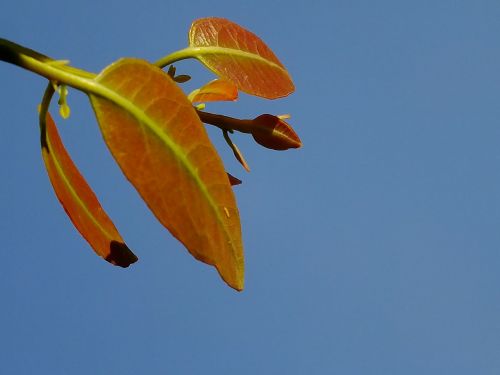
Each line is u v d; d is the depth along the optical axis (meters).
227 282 0.36
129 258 0.40
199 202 0.36
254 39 0.42
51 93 0.37
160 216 0.35
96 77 0.35
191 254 0.36
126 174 0.35
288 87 0.42
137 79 0.35
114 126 0.35
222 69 0.41
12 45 0.35
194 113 0.35
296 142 0.41
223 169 0.36
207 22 0.42
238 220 0.36
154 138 0.35
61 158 0.39
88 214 0.39
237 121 0.41
